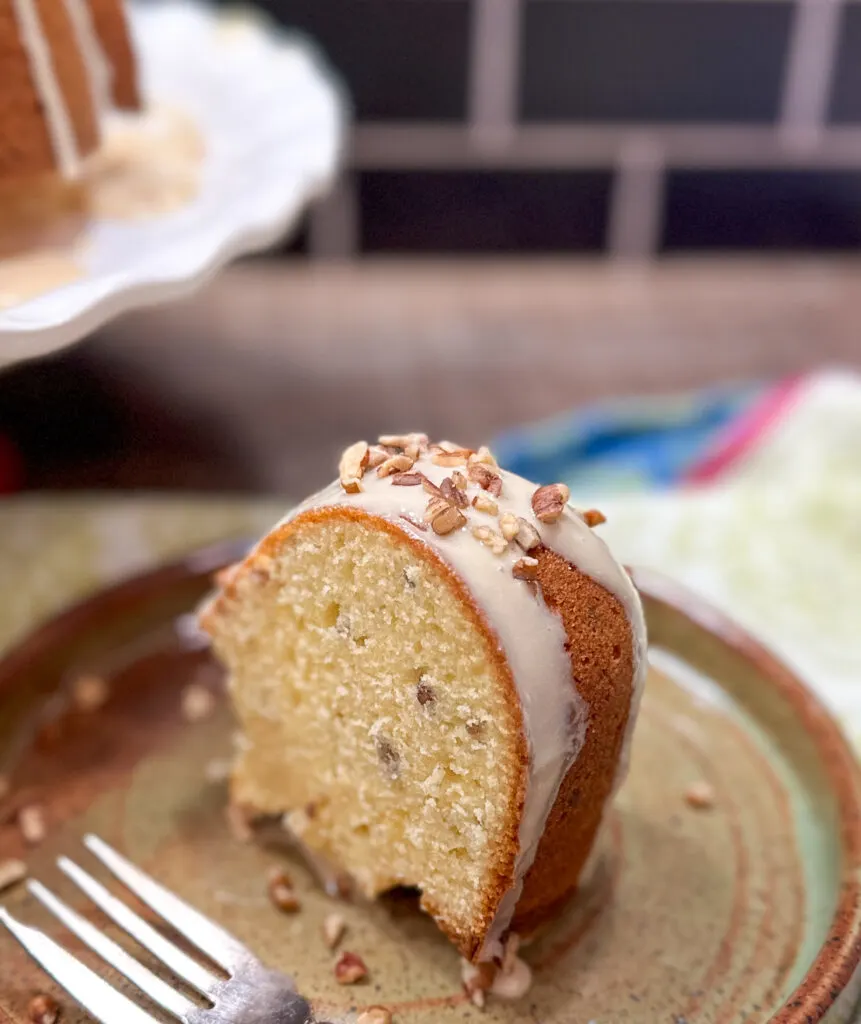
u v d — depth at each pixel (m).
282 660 0.39
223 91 0.57
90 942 0.38
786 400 0.56
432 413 0.54
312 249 0.71
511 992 0.37
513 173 0.71
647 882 0.39
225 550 0.46
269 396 0.55
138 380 0.56
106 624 0.45
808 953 0.38
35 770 0.42
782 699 0.42
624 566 0.39
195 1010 0.37
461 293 0.64
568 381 0.57
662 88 0.70
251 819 0.41
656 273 0.68
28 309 0.41
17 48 0.45
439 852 0.38
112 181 0.48
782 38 0.69
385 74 0.70
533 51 0.69
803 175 0.71
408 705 0.37
